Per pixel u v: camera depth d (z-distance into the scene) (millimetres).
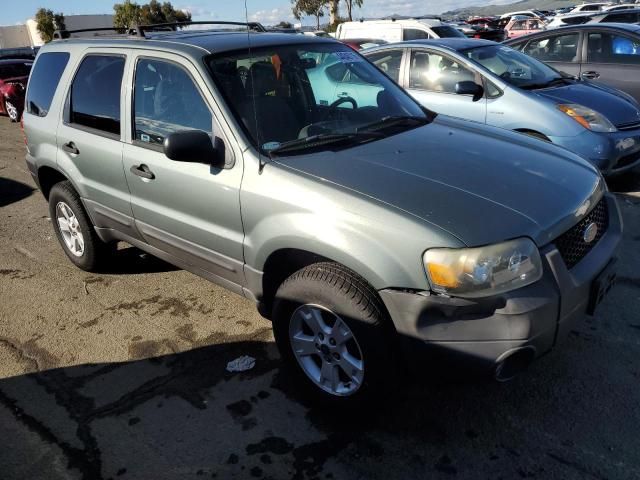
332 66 3658
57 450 2732
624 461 2449
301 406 2926
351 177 2617
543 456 2506
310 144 3018
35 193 7012
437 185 2541
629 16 12570
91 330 3762
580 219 2570
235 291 3260
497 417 2750
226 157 2959
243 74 3209
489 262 2223
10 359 3500
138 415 2932
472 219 2318
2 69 13594
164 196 3316
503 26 30906
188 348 3480
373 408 2658
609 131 5410
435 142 3111
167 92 3299
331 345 2680
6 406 3066
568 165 2943
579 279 2455
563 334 2438
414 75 6457
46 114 4320
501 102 5754
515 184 2605
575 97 5801
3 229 5793
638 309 3592
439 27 12641
